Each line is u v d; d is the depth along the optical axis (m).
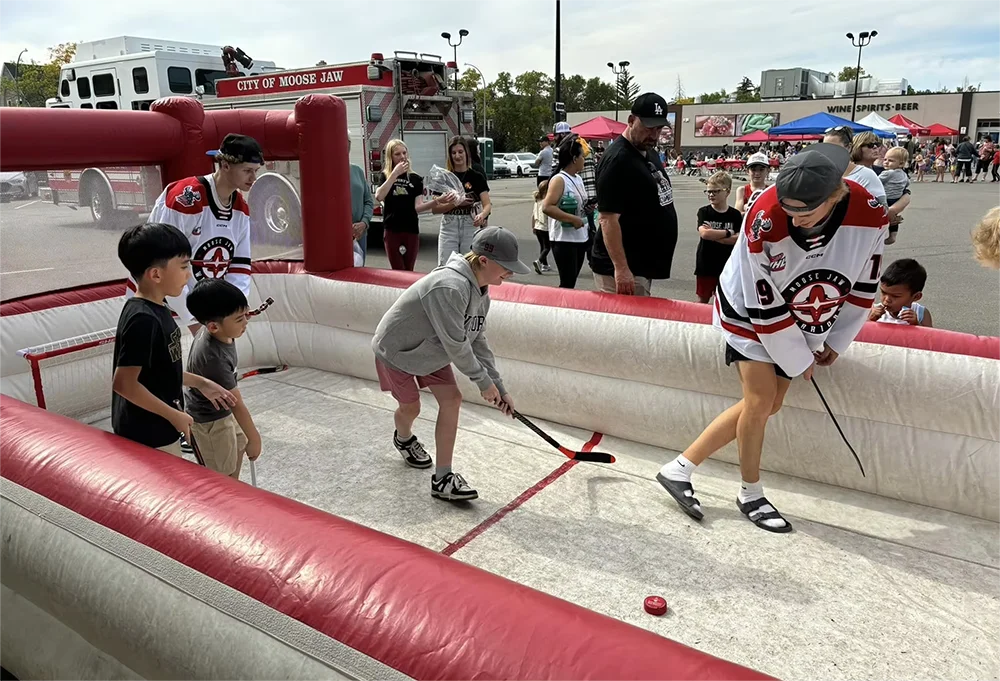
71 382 4.17
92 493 1.88
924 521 3.12
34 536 1.88
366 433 4.17
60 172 4.12
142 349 2.39
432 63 10.88
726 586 2.73
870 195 2.63
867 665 2.31
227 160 3.63
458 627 1.34
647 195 3.64
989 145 31.36
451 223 5.89
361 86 10.00
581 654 1.26
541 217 8.79
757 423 3.00
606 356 3.80
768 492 3.39
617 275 3.81
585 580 2.78
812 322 2.82
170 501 1.79
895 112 49.09
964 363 3.00
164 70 12.15
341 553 1.55
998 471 3.01
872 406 3.18
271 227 5.22
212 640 1.51
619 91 64.81
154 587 1.63
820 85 56.47
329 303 4.94
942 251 10.62
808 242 2.63
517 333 4.07
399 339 3.21
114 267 4.52
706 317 3.58
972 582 2.73
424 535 3.11
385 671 1.32
